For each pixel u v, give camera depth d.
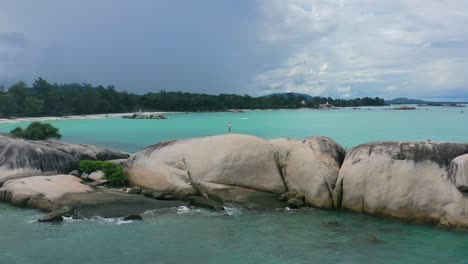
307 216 17.11
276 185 19.72
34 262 12.36
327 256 12.98
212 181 19.72
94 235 14.62
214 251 13.34
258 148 20.48
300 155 19.69
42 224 15.69
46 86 120.44
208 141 21.28
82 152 24.81
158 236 14.63
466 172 15.00
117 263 12.36
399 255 13.02
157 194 19.33
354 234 14.91
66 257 12.74
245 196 18.95
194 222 16.27
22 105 100.38
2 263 12.27
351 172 17.70
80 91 123.56
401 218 16.25
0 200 18.95
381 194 16.75
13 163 21.33
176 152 21.34
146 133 57.41
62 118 98.44
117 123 80.75
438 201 15.62
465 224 14.88
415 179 16.27
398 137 46.38
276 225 15.97
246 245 13.88
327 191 18.12
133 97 137.25
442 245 13.79
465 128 58.62
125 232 14.98
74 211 16.91
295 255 13.05
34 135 40.81
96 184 20.92
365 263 12.46
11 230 15.05
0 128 64.75
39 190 18.34
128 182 21.64
